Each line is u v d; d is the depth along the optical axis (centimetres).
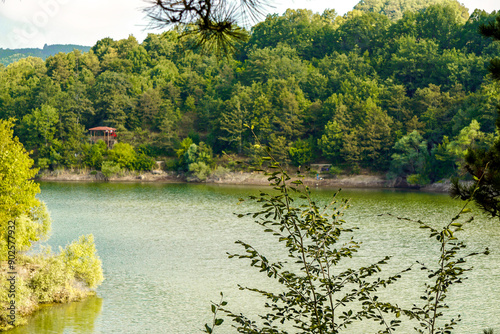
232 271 4356
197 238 5966
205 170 14512
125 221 7275
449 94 14975
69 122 17350
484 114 11769
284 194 920
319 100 15738
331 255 936
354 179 13238
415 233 6169
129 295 3594
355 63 18838
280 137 13900
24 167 3778
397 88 14575
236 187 12938
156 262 4691
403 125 13850
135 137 17200
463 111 12681
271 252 5091
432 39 19162
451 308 3366
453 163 11744
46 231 4478
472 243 5550
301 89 17738
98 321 3031
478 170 1023
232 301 3497
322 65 19388
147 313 3203
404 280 3991
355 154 13438
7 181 3625
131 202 9662
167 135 16475
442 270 937
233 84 19600
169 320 3084
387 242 5628
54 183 14038
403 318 3103
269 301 3488
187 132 17350
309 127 15875
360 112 14362
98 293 3616
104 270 4341
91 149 15888
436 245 5447
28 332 2817
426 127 13375
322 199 8925
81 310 3228
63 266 3447
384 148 13200
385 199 9900
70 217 7606
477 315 3219
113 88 18650
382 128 13300
